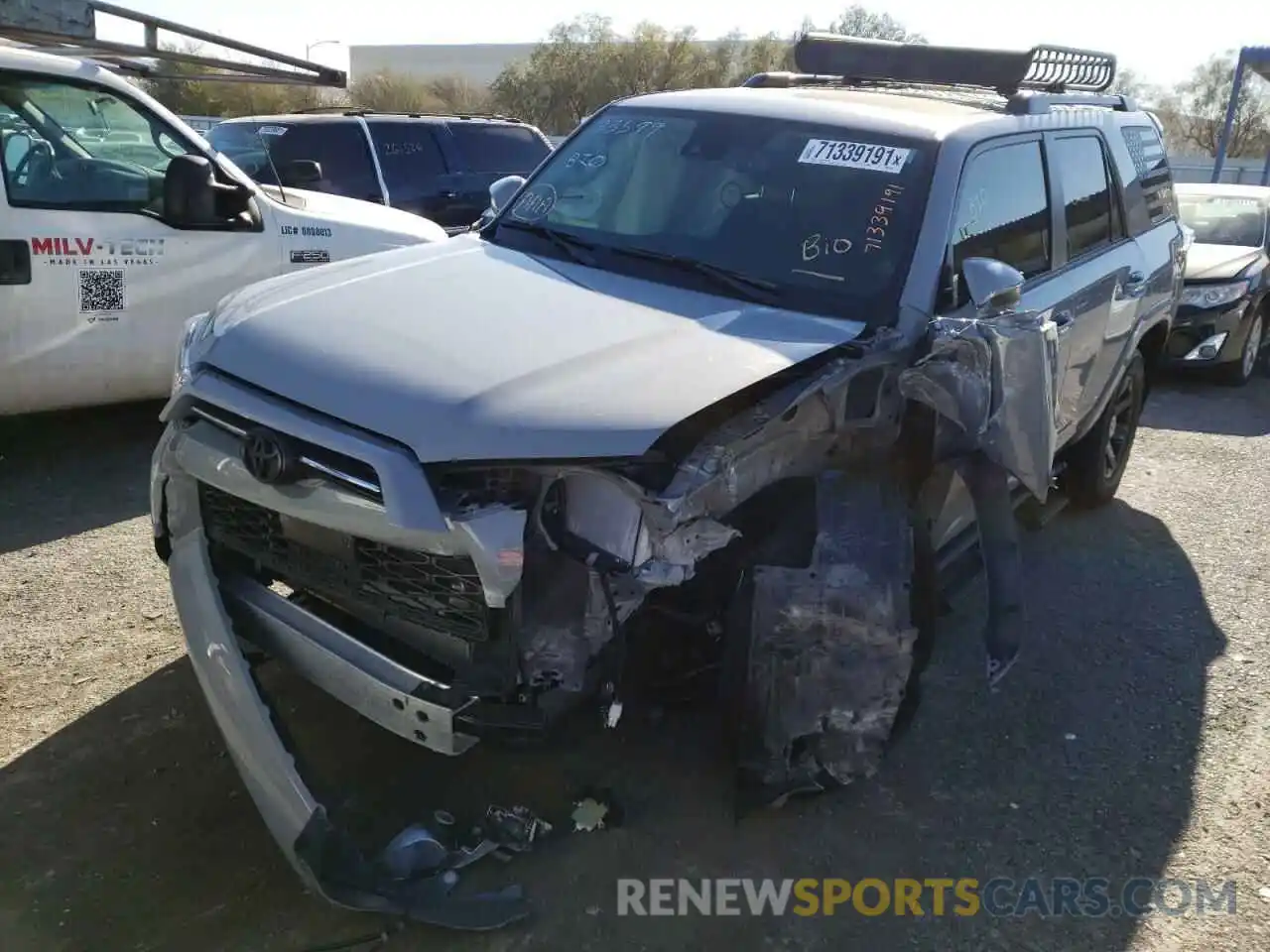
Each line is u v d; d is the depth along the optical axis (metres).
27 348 5.24
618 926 2.72
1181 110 41.56
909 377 3.04
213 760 3.23
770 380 2.89
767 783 3.03
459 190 9.55
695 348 2.94
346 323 2.96
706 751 3.43
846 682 2.90
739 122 4.09
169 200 5.45
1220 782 3.49
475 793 3.16
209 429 2.91
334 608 2.88
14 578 4.30
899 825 3.19
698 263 3.61
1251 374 10.52
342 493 2.59
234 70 6.80
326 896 2.49
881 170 3.73
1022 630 3.05
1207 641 4.48
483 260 3.67
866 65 4.92
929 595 3.09
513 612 2.57
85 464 5.66
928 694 3.90
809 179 3.78
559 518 2.70
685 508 2.60
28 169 5.20
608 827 3.08
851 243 3.56
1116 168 5.28
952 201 3.64
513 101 38.56
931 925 2.80
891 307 3.40
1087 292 4.56
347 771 3.22
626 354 2.85
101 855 2.82
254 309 3.12
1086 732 3.74
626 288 3.46
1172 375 10.26
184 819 2.98
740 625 2.90
